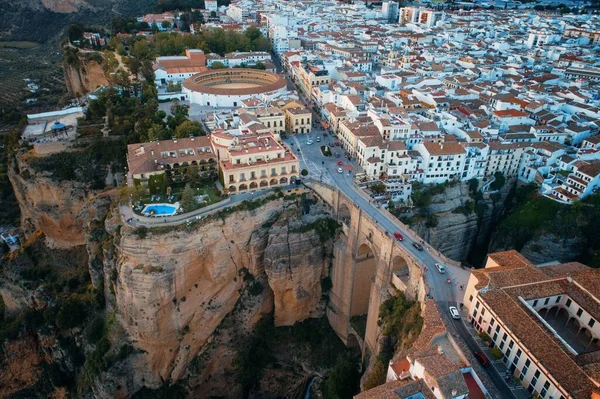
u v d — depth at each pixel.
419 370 71.38
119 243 118.94
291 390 139.75
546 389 71.12
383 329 107.06
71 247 161.00
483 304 85.69
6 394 139.00
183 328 127.75
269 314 142.75
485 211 161.38
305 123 184.62
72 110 185.38
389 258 115.94
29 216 166.12
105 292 133.75
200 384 133.62
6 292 159.62
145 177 134.00
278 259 132.12
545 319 91.38
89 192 155.38
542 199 152.50
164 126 167.88
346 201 133.75
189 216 122.06
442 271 103.31
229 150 137.00
